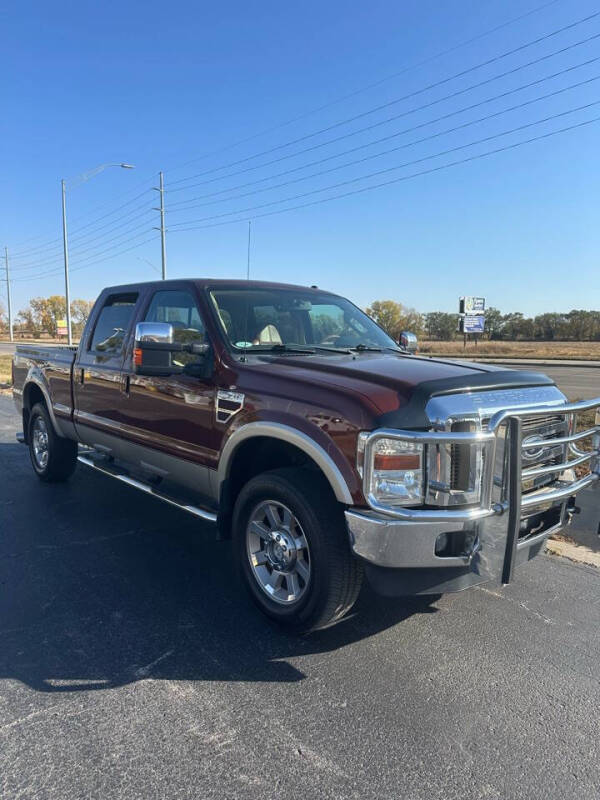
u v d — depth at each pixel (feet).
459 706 9.31
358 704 9.31
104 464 17.90
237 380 12.30
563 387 59.72
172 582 13.78
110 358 17.03
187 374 13.42
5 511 18.94
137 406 15.58
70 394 19.30
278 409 11.18
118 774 7.72
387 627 11.82
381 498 9.62
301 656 10.70
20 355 23.29
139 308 16.29
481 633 11.60
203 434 13.16
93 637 11.22
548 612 12.49
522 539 10.99
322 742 8.41
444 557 9.76
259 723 8.80
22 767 7.82
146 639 11.19
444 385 10.09
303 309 15.78
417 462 9.64
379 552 9.55
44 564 14.70
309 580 10.75
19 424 36.76
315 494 10.71
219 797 7.36
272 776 7.73
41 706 9.12
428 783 7.67
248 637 11.35
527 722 8.95
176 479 14.73
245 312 14.35
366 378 10.66
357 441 9.79
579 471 17.39
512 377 11.18
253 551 12.09
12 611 12.23
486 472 9.69
